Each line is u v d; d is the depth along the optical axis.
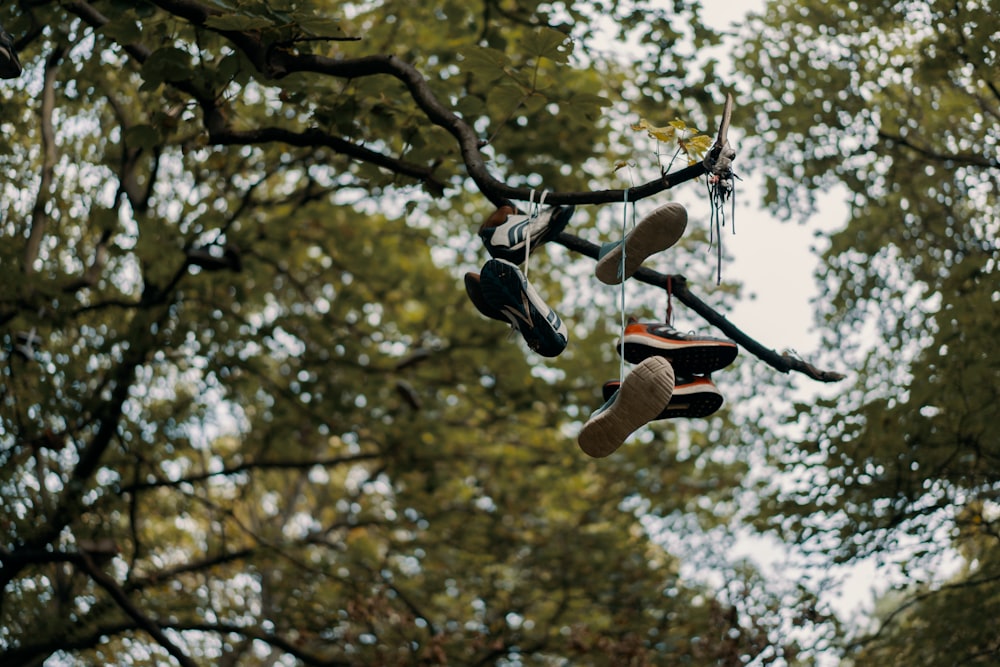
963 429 8.04
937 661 8.54
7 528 8.56
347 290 11.12
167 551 13.31
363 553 11.47
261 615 10.79
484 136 8.98
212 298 10.13
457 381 11.12
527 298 4.32
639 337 4.41
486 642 10.66
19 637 9.09
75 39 7.29
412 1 9.70
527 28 8.46
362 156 5.84
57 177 9.55
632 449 11.64
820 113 9.24
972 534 8.59
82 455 9.54
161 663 10.94
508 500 11.55
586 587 10.96
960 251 9.42
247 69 5.66
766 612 8.95
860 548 8.67
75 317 9.30
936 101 9.02
